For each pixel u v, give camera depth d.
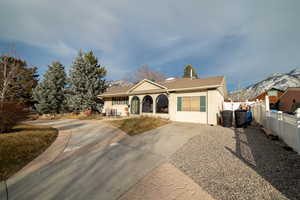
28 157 4.24
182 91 12.09
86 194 2.47
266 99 7.92
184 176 3.00
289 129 4.66
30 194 2.53
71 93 19.08
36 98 18.72
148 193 2.44
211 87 10.45
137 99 15.19
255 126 9.44
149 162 3.80
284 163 3.44
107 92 18.75
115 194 2.45
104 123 10.80
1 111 5.96
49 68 20.22
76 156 4.37
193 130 7.90
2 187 2.77
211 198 2.27
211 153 4.29
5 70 12.60
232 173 3.06
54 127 9.18
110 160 4.00
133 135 7.03
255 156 3.96
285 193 2.32
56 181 2.95
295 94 17.34
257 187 2.52
